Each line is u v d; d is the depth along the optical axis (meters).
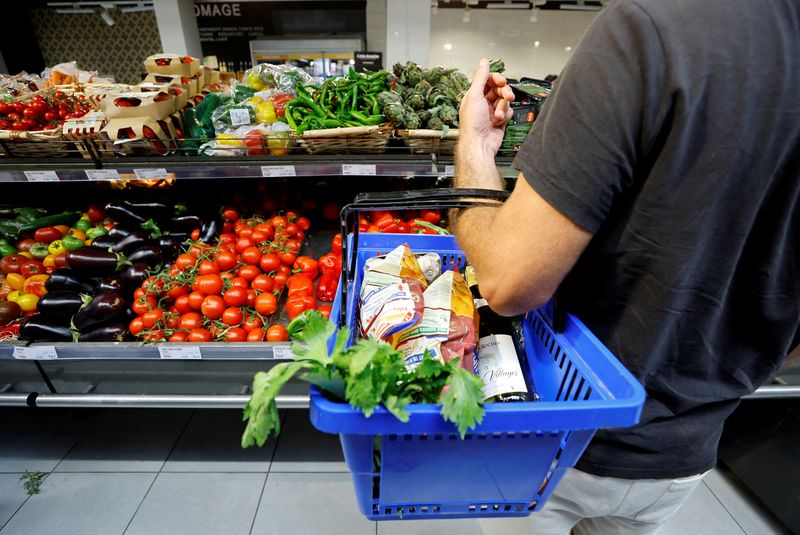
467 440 0.51
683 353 0.60
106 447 1.85
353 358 0.44
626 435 0.68
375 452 0.54
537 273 0.50
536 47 5.77
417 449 0.51
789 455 1.54
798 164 0.45
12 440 1.88
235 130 1.82
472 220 0.59
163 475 1.74
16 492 1.66
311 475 1.75
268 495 1.67
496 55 5.82
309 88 2.18
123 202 1.99
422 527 1.58
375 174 1.72
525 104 1.75
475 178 0.67
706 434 0.68
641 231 0.52
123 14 5.34
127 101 1.63
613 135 0.46
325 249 2.08
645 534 0.86
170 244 1.94
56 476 1.73
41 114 1.94
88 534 1.52
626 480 0.72
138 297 1.61
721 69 0.43
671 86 0.43
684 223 0.49
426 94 1.87
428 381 0.48
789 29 0.42
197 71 2.26
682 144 0.45
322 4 5.54
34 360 1.54
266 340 1.57
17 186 2.20
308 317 0.50
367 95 1.89
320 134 1.66
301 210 2.23
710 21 0.43
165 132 1.70
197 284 1.63
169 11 4.55
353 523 1.59
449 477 0.56
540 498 0.61
